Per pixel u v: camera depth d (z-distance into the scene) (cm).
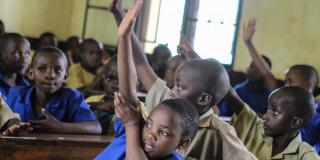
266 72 335
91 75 521
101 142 203
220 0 626
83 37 780
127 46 162
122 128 157
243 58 613
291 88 214
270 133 214
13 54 293
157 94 191
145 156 144
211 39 628
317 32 573
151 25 662
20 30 778
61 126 224
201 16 630
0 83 291
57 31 817
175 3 644
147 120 146
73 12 817
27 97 241
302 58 584
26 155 192
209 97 175
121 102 147
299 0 591
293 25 593
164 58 516
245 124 221
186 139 149
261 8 614
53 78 240
